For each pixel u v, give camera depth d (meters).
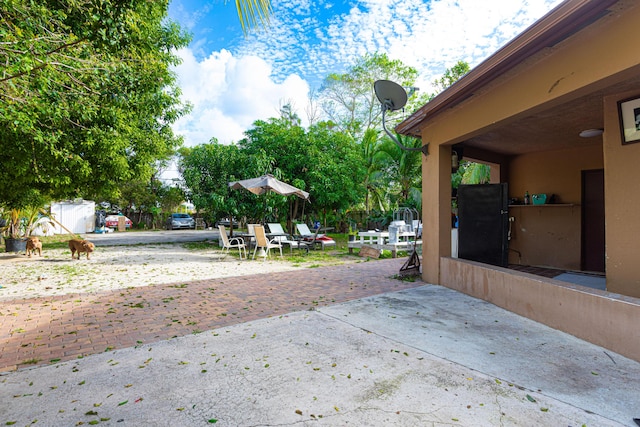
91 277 7.30
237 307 4.89
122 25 3.63
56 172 8.30
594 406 2.35
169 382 2.70
